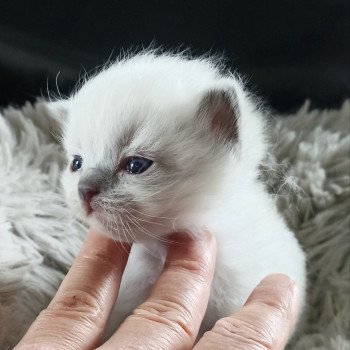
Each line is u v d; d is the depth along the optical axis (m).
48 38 0.27
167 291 0.15
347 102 0.27
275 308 0.15
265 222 0.19
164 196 0.15
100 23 0.27
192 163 0.15
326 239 0.24
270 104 0.27
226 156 0.16
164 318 0.14
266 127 0.22
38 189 0.21
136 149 0.15
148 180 0.15
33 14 0.26
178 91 0.16
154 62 0.17
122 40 0.27
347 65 0.27
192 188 0.15
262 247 0.19
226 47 0.27
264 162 0.22
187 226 0.16
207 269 0.16
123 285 0.18
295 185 0.24
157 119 0.15
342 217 0.24
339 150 0.25
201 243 0.16
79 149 0.16
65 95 0.25
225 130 0.16
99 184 0.15
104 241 0.16
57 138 0.23
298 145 0.25
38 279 0.19
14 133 0.24
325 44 0.27
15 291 0.18
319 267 0.23
